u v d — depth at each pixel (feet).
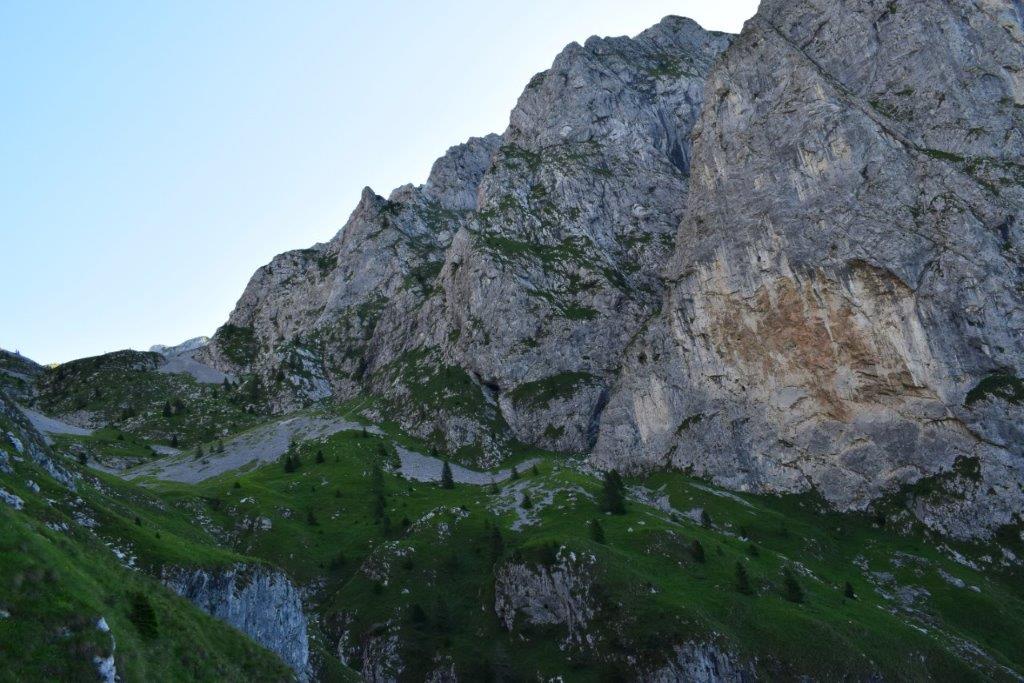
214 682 158.71
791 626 317.83
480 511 484.33
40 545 143.33
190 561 244.42
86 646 122.83
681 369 606.14
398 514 508.53
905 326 494.59
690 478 548.72
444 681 332.60
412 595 392.68
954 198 519.60
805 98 597.52
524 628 350.84
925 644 321.32
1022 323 480.64
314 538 474.08
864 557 431.84
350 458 639.35
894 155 547.90
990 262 495.00
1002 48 576.20
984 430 458.09
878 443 492.13
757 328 563.07
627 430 618.44
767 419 543.80
